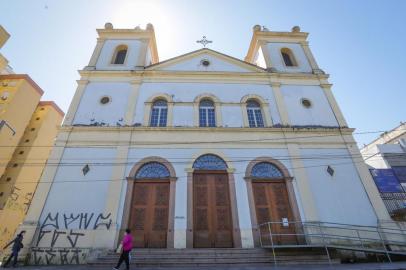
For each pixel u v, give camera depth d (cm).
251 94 1525
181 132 1330
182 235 1073
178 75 1571
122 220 1094
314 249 1012
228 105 1469
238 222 1113
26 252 988
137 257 948
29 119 2194
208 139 1315
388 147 1752
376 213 1159
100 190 1151
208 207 1156
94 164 1219
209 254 966
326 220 1137
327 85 1588
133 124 1361
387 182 1333
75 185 1159
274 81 1585
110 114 1390
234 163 1257
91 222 1075
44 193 1126
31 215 1073
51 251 1011
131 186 1172
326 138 1362
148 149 1277
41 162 2272
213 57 1719
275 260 909
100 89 1484
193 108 1445
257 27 1933
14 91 2069
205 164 1254
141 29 1811
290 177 1231
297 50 1830
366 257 1047
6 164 1977
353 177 1256
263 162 1278
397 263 932
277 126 1394
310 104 1512
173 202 1142
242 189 1194
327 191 1211
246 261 935
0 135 1925
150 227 1101
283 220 1145
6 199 1947
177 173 1216
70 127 1307
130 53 1702
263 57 1772
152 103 1455
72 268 884
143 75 1552
